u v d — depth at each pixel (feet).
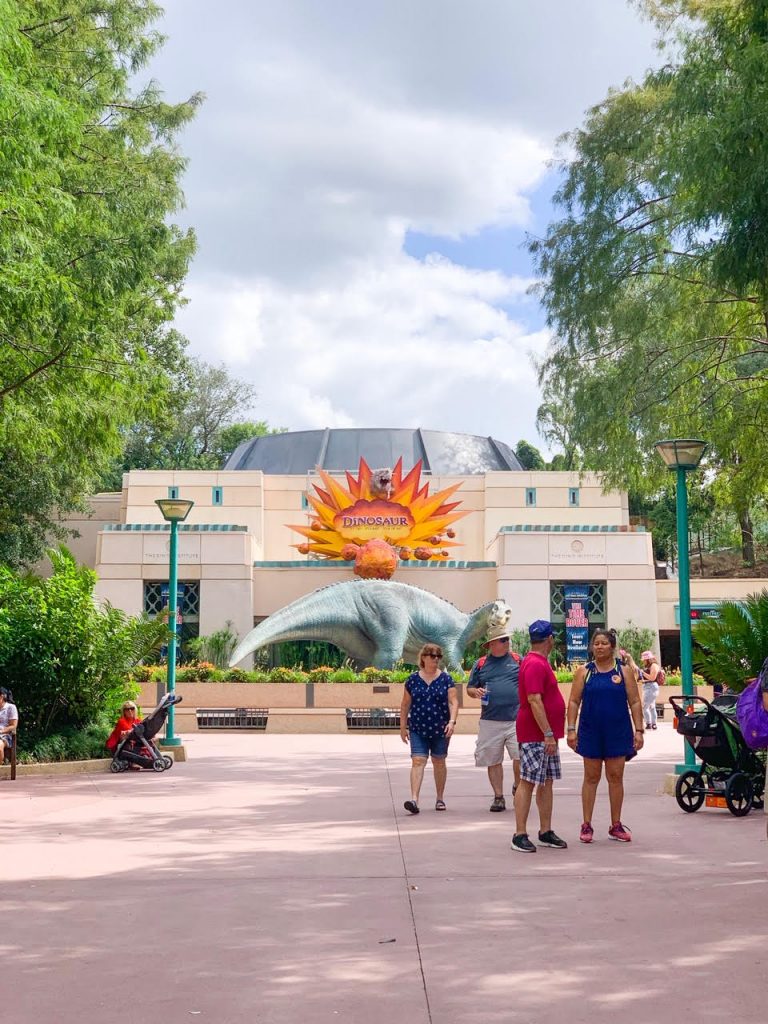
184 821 36.11
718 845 30.45
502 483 161.38
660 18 67.05
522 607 137.18
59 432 62.28
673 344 70.18
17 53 52.13
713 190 46.32
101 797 43.52
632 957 18.62
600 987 16.98
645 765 58.13
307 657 133.49
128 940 20.18
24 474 114.42
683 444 46.50
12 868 27.55
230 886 25.07
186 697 95.66
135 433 229.45
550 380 71.77
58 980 17.69
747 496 75.41
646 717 93.15
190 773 54.24
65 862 28.37
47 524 130.11
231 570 138.00
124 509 161.58
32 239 51.62
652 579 137.39
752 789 37.19
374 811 38.63
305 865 27.68
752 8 49.19
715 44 54.19
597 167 67.41
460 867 27.20
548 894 23.77
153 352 150.51
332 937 20.27
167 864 27.99
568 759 63.46
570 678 99.91
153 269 63.21
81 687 58.49
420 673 38.81
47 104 50.44
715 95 49.67
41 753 54.95
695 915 21.61
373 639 116.57
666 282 67.72
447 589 143.84
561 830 33.71
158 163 83.66
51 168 55.16
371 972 17.97
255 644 112.27
